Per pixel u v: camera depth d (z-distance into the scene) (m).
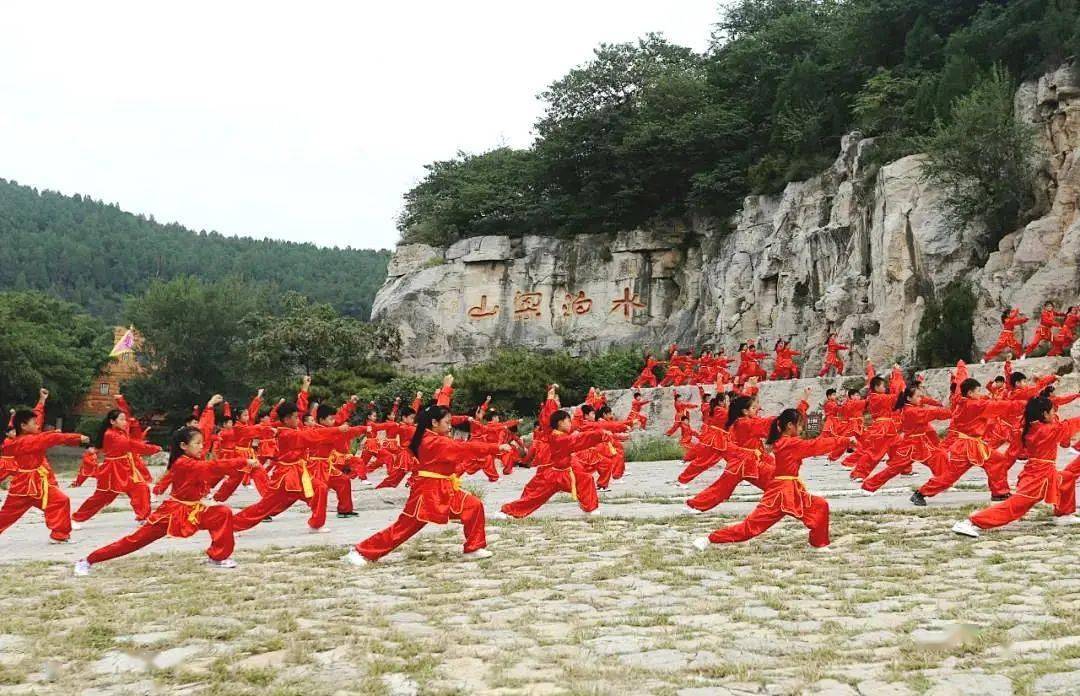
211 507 10.53
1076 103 30.64
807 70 44.16
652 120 49.25
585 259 52.66
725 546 11.20
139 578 9.95
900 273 33.59
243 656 6.86
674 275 50.53
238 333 64.12
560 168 53.53
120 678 6.39
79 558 11.39
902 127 36.94
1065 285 28.36
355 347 51.66
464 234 58.28
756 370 35.19
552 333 52.38
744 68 49.78
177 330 62.44
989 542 10.87
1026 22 34.34
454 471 10.82
